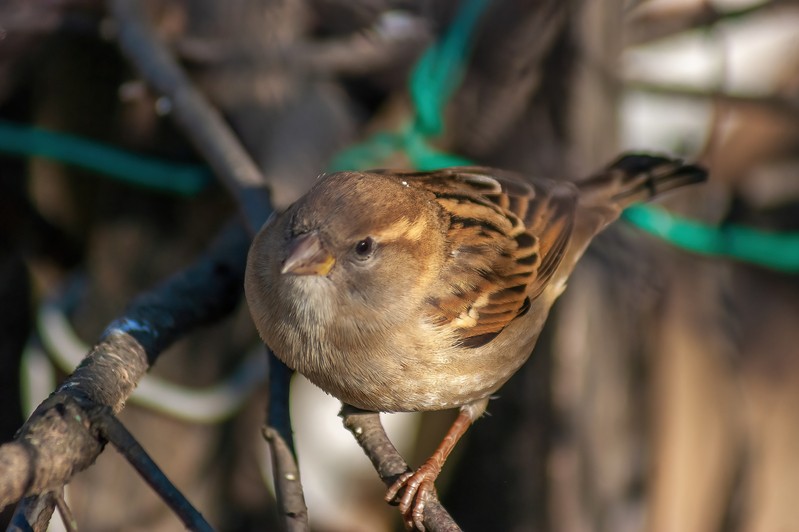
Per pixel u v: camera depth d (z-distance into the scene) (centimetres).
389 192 698
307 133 917
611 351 888
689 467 968
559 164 898
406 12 1016
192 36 947
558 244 801
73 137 982
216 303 693
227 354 959
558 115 898
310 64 939
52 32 991
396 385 713
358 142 950
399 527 1077
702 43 1068
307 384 1091
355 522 1062
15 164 1103
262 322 688
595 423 875
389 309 692
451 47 895
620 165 877
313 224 667
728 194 1129
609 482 880
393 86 1020
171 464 966
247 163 777
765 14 1027
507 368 775
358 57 960
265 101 920
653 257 936
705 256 947
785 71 1116
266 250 681
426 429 1051
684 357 964
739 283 1168
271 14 929
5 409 1111
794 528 1048
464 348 726
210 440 984
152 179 957
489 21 909
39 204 1074
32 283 1113
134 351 611
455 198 757
